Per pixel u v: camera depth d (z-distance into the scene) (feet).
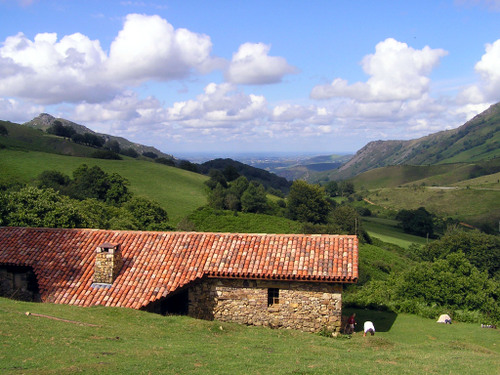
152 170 366.84
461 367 44.62
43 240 75.31
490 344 66.39
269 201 349.41
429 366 44.47
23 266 70.08
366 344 56.65
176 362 40.09
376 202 521.65
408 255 258.16
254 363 41.83
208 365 40.22
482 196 459.32
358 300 95.76
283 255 67.26
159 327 54.95
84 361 37.81
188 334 53.52
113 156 416.87
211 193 323.98
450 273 91.66
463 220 389.80
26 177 289.94
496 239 231.71
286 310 64.23
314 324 63.46
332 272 62.44
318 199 323.57
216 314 66.03
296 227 292.61
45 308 56.70
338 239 70.08
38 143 515.09
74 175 296.10
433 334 71.72
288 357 45.78
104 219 188.14
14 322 46.60
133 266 68.64
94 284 65.92
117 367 36.86
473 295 87.81
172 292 63.26
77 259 70.69
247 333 57.47
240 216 297.33
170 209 287.48
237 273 64.13
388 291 99.25
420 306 88.84
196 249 70.74
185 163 513.04
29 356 37.70
